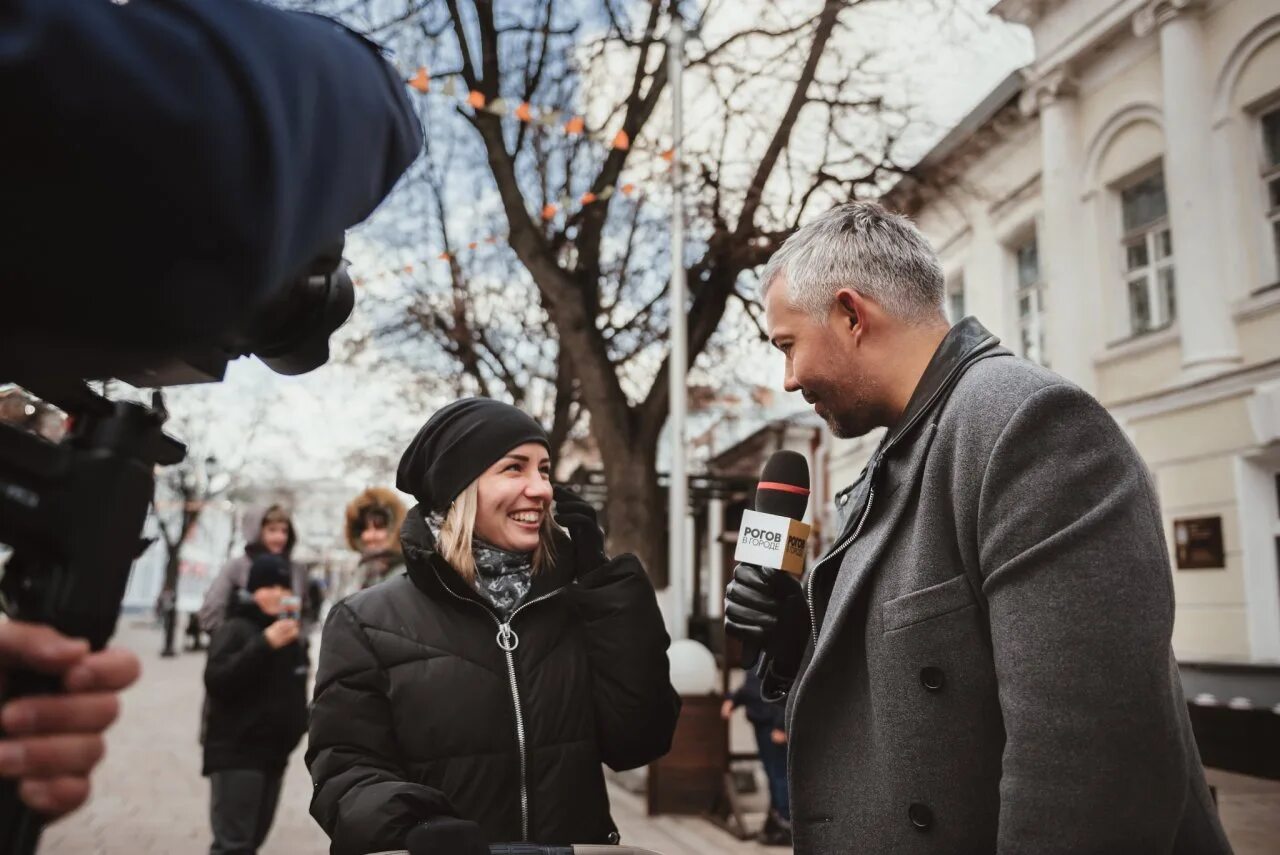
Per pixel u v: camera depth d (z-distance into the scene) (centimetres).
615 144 746
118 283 56
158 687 1438
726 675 721
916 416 157
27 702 60
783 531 201
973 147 1234
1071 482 128
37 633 60
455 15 788
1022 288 1198
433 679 189
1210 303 838
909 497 154
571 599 210
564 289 849
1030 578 126
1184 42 870
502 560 209
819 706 161
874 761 152
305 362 90
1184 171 862
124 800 638
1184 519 859
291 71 63
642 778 696
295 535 448
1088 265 1012
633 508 835
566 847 154
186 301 58
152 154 53
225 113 56
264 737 355
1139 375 932
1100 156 1002
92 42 52
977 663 140
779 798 538
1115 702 117
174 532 2767
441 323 1471
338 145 67
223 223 57
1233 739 752
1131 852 116
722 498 1016
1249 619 788
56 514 63
